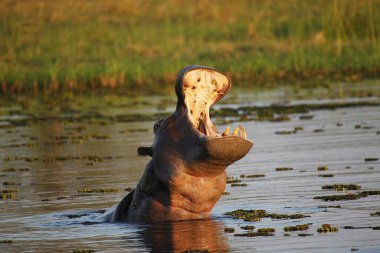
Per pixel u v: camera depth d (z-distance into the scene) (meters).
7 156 68.38
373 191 45.19
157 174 39.41
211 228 38.56
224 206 44.03
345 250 33.16
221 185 39.72
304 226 37.72
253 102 97.06
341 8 135.12
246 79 120.06
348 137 67.06
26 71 121.38
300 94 102.12
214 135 38.28
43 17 157.88
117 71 120.88
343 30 132.88
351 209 41.25
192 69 37.72
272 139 69.06
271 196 46.12
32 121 91.44
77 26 151.25
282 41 139.25
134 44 140.50
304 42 134.88
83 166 61.28
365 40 130.88
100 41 143.75
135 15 162.62
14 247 37.25
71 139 76.75
